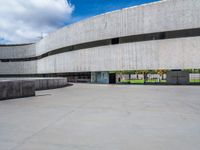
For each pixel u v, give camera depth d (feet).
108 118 20.15
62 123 18.24
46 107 27.14
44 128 16.57
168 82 84.79
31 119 19.89
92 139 13.78
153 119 19.65
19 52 165.27
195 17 73.67
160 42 80.43
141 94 44.98
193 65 74.90
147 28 82.48
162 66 80.18
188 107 26.81
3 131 15.78
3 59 168.86
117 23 89.97
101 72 101.09
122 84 93.15
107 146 12.46
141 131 15.61
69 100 34.76
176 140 13.53
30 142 13.25
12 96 37.99
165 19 78.95
